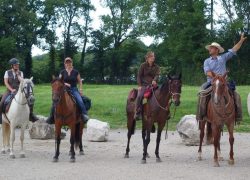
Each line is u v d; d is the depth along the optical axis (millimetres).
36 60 101375
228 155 16031
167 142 19891
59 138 14602
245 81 63250
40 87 57625
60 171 12672
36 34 85125
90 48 90000
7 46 74875
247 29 64688
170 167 13320
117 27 88750
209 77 14320
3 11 78750
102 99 35500
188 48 61969
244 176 11836
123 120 28109
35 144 19109
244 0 64188
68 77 15281
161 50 72188
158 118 14336
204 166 13516
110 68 88562
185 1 64750
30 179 11555
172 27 65875
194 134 18562
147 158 15312
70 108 14508
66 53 89500
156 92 14359
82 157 15625
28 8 85188
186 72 63719
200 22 61531
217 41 61750
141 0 70062
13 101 15406
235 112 14023
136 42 87938
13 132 15336
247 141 20250
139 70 14906
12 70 16062
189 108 29938
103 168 13148
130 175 12016
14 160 14859
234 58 64938
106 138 20438
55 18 88812
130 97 15414
